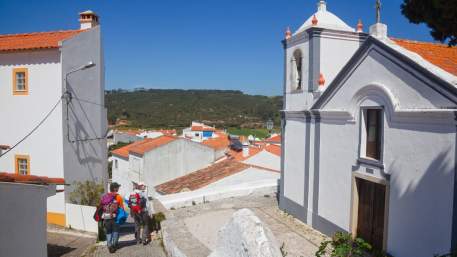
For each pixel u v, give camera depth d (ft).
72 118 50.75
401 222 24.30
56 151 48.93
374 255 26.27
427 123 22.03
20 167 50.60
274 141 122.01
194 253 23.63
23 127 50.01
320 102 33.65
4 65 50.31
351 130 29.68
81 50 52.39
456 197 20.15
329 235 32.78
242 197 49.80
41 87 49.08
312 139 35.60
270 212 41.70
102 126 59.36
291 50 39.88
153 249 29.45
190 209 44.06
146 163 84.74
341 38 36.47
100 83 57.67
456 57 30.66
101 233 38.63
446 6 20.10
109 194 29.58
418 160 22.82
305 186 36.94
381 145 26.25
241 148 100.01
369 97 27.32
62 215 47.85
